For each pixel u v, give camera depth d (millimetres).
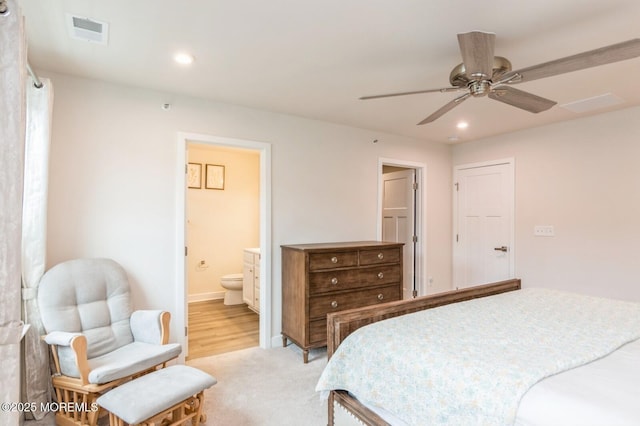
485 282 4531
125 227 2777
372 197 4195
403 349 1521
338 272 3250
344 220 3973
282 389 2562
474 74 1813
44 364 2193
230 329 3979
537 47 2121
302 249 3094
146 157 2869
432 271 4762
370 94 2977
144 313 2457
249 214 5730
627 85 2715
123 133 2783
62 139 2557
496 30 1938
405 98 3057
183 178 3014
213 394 2482
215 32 1997
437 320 1854
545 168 3920
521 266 4133
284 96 3041
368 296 3436
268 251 3451
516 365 1278
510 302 2223
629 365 1316
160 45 2148
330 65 2428
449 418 1259
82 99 2633
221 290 5504
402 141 4473
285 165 3572
